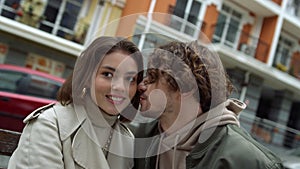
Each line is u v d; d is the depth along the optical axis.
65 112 1.37
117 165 1.47
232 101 1.46
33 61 9.83
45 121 1.31
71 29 10.29
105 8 9.73
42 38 9.68
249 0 12.50
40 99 4.57
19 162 1.26
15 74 4.74
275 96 14.49
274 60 14.16
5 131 1.87
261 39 13.22
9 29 9.34
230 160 1.17
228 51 11.27
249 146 1.21
